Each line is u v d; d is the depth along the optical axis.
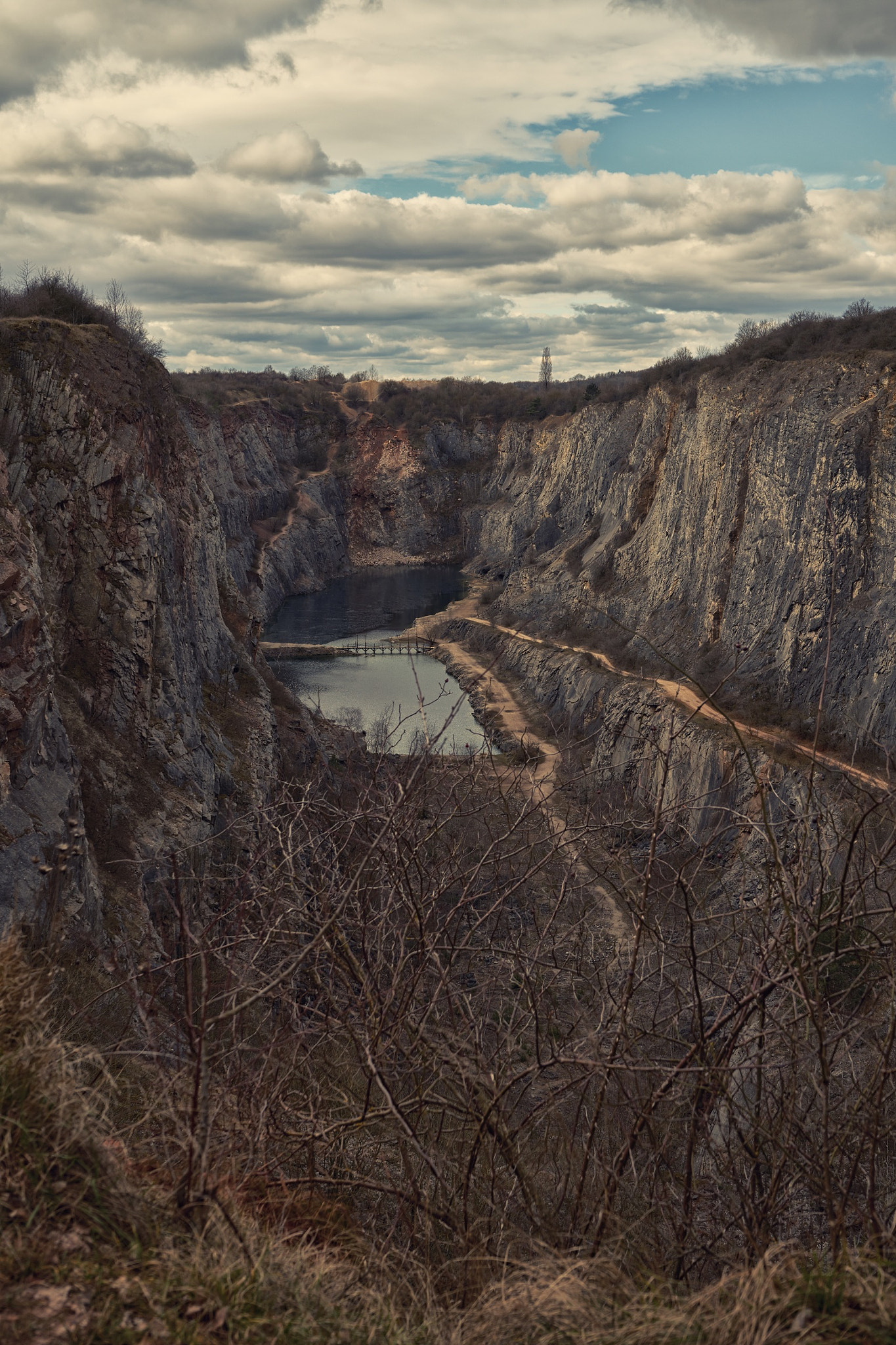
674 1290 3.76
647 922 4.27
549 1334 3.30
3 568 21.77
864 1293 3.23
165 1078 4.17
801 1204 4.77
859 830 4.18
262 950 4.38
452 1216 4.26
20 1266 3.28
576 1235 4.11
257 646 57.97
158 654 35.41
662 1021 4.56
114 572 34.50
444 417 174.88
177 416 47.66
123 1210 3.69
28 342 36.22
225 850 12.78
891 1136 4.58
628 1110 4.93
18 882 15.46
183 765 33.75
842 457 52.78
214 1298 3.33
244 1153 4.29
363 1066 4.25
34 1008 4.39
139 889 24.83
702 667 59.69
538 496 132.25
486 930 4.73
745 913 4.64
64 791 21.14
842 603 50.41
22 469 33.38
